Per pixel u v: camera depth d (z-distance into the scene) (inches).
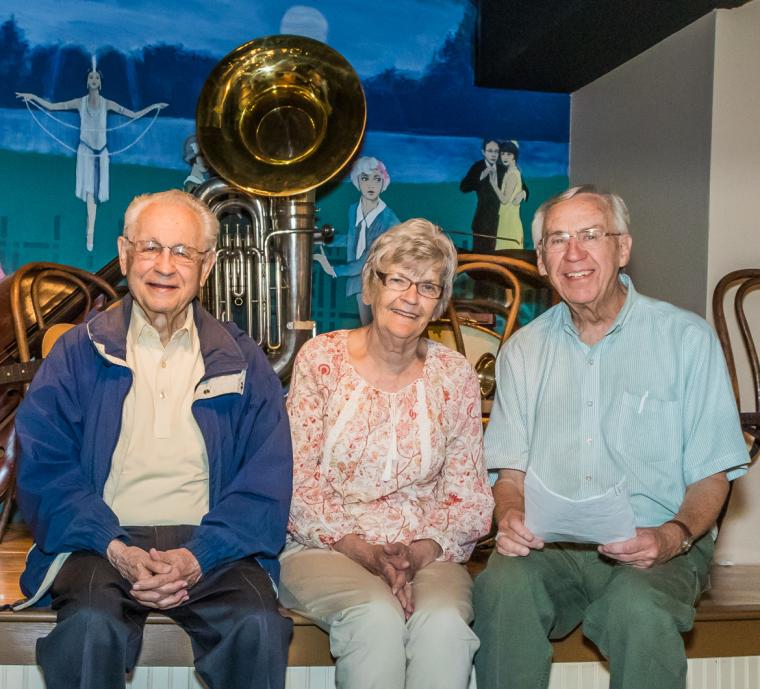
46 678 74.8
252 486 85.0
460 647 78.4
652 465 88.8
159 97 165.2
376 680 77.2
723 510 97.3
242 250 148.6
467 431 90.9
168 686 87.7
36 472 82.3
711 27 136.6
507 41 162.4
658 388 88.9
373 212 173.2
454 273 89.1
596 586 87.0
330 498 88.4
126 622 76.3
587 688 93.1
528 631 80.5
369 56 173.0
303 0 170.4
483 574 84.0
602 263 87.2
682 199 142.8
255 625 77.6
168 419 86.3
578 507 77.7
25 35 160.4
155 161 165.2
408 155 174.6
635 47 153.5
